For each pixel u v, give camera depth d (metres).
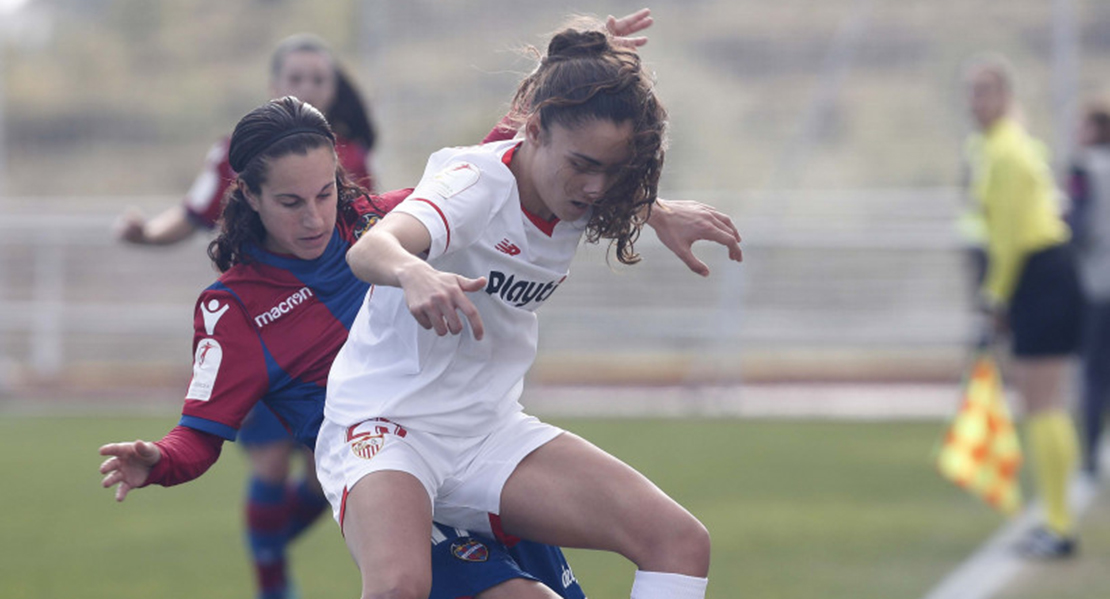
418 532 9.58
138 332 45.34
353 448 9.99
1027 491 26.77
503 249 9.79
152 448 10.25
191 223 17.91
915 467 29.16
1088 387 27.59
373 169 17.77
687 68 48.16
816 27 47.59
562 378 42.84
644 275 42.38
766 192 46.00
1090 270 27.14
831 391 41.34
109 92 59.41
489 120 45.16
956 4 46.56
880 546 21.50
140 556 21.34
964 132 45.97
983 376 22.39
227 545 22.22
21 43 63.03
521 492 10.25
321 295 11.01
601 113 9.33
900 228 42.22
